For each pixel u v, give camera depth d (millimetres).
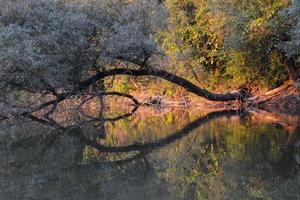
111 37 14445
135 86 20875
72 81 15375
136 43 14383
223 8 17375
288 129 12914
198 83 20234
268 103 18438
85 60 15031
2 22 14227
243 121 15047
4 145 12664
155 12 15203
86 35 14602
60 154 11328
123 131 14492
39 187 8398
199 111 18609
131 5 14812
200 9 19875
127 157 10758
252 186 7816
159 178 8719
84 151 11617
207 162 9711
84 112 18422
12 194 7953
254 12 16578
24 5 14234
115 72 15711
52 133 14492
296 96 17859
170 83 19781
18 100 16328
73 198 7621
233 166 9188
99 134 14070
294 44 15102
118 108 20656
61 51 14531
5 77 14219
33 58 13477
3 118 16219
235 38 17422
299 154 9773
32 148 12188
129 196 7609
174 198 7348
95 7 14828
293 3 13438
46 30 14047
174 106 20266
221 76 20344
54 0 14641
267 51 17109
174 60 18750
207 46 20453
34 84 14648
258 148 10570
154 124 15742
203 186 7988
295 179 8109
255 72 18891
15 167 10047
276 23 16094
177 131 13945
